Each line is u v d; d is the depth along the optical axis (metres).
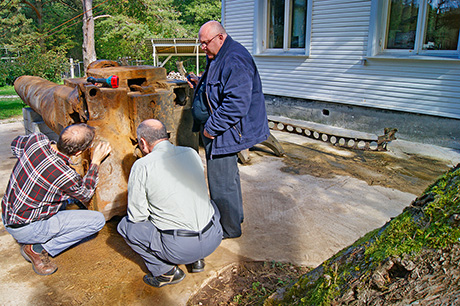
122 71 3.19
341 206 3.83
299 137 6.92
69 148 2.42
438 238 1.17
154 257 2.40
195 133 4.24
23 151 2.59
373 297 1.28
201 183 2.38
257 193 4.15
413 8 6.47
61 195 2.54
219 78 2.79
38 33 25.89
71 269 2.71
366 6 6.89
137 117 3.02
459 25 5.98
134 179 2.27
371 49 6.94
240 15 9.29
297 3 8.28
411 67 6.51
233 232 3.11
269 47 9.14
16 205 2.43
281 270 2.72
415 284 1.19
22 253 2.71
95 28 28.83
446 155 5.82
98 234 3.20
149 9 26.28
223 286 2.56
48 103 4.48
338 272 1.43
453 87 6.08
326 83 7.94
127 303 2.36
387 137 5.83
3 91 16.72
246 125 2.88
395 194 4.17
